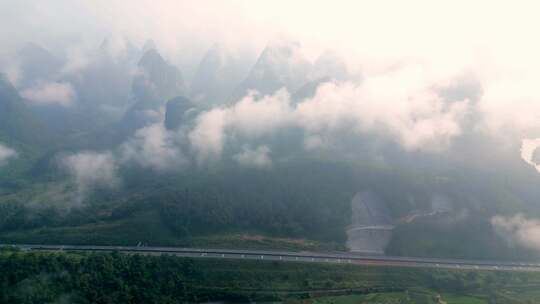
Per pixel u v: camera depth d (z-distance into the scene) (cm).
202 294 16988
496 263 19912
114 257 17762
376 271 18612
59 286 15838
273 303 16650
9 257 16525
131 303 16125
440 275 18450
